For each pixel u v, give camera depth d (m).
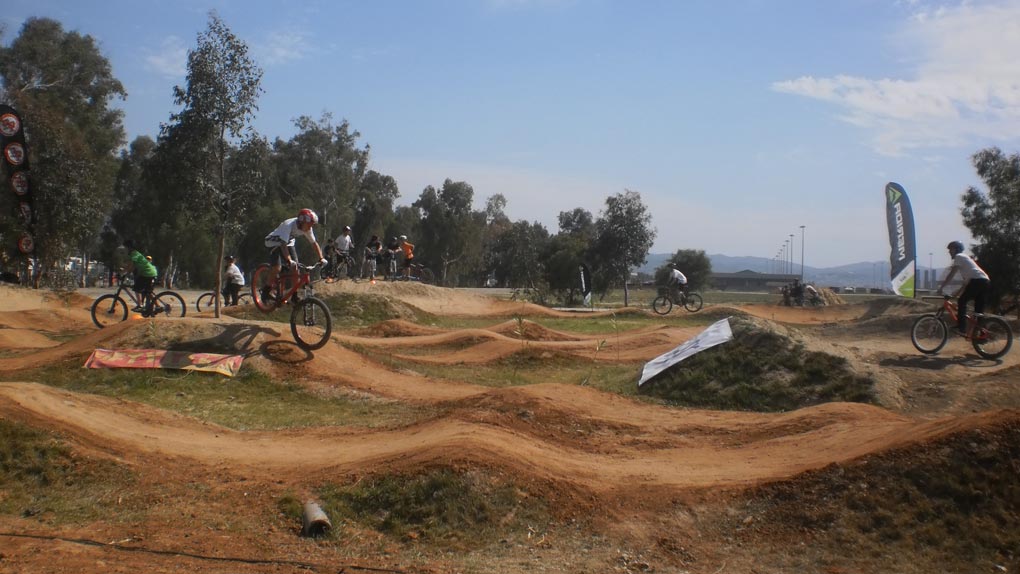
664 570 5.73
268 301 12.84
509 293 57.94
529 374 14.93
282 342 13.10
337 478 7.04
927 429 7.20
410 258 29.61
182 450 8.01
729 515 6.55
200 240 55.25
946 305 13.66
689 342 13.73
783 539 6.11
